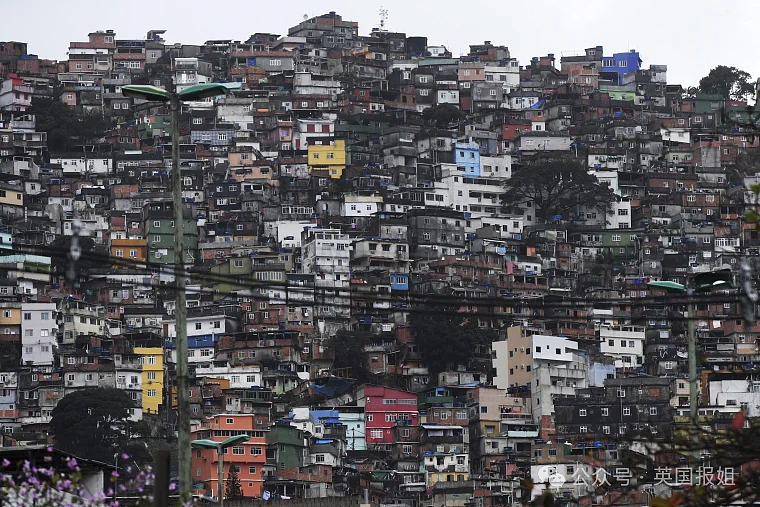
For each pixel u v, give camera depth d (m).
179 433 73.00
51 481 67.19
